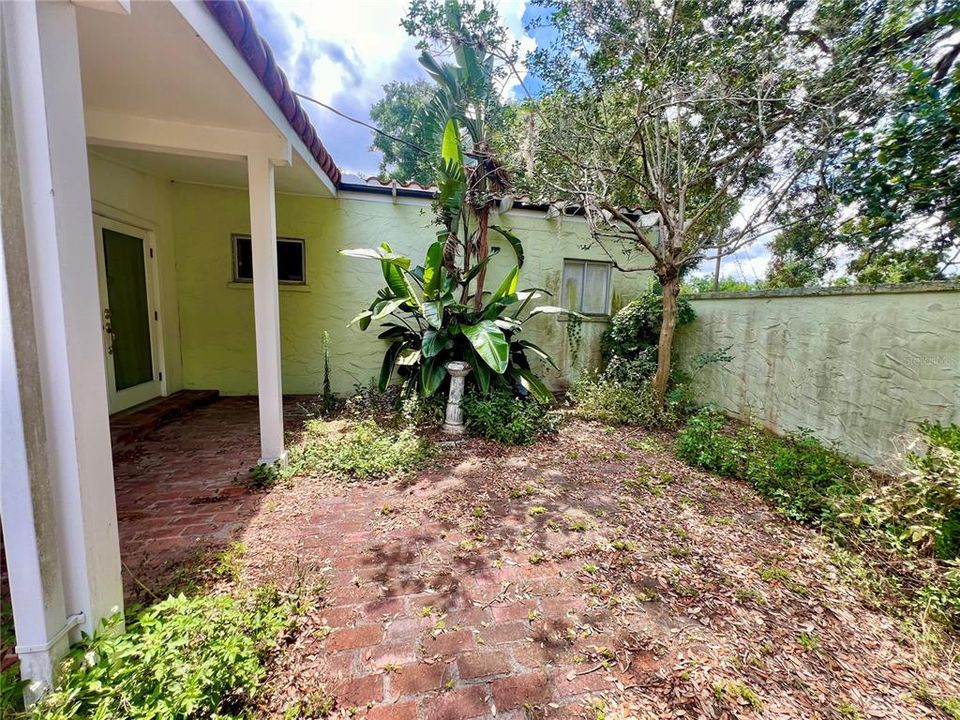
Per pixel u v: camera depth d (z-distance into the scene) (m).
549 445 4.44
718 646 1.82
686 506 3.12
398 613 1.96
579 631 1.88
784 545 2.62
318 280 6.02
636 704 1.53
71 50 1.36
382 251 5.14
